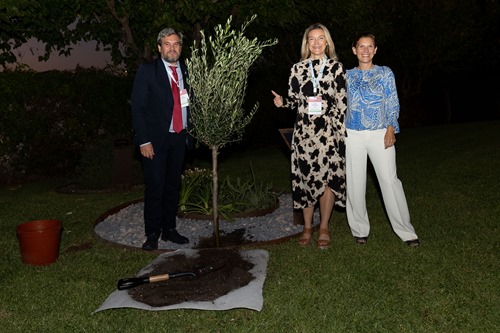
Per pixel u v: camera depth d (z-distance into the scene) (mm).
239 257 4199
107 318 3342
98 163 7824
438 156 9289
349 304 3412
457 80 18547
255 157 10758
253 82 12039
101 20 7246
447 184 6840
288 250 4477
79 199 7031
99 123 9070
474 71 18219
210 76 4109
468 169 7797
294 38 12148
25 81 8133
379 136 4398
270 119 12383
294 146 4484
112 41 7648
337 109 4305
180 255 4281
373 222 5246
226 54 4121
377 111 4352
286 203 6219
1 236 5277
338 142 4352
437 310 3291
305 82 4320
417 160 9023
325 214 4566
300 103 4391
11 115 8164
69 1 6289
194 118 4340
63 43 7438
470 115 18594
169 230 4895
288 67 12867
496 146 9922
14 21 6699
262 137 12367
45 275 4090
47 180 8922
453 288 3592
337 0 7863
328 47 4355
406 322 3164
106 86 8984
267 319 3256
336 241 4680
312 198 4430
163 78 4441
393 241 4617
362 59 4344
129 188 7633
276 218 5539
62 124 8766
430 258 4160
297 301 3475
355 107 4391
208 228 5289
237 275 3828
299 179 4504
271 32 8398
